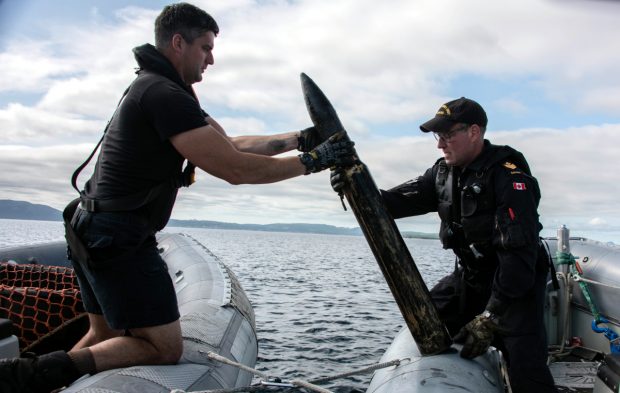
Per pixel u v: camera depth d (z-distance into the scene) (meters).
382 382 2.46
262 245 68.69
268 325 9.04
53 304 3.46
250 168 2.23
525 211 2.42
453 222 2.83
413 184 3.17
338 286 16.75
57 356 2.11
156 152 2.22
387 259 2.50
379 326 9.19
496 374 2.59
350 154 2.47
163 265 2.38
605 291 3.78
